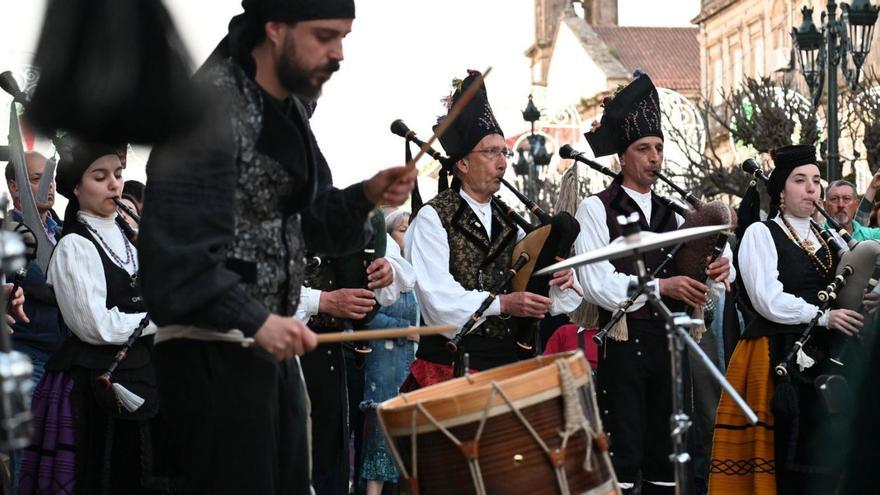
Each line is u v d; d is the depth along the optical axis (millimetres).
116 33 4492
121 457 7848
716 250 9000
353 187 6051
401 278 9000
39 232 8836
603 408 9023
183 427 5605
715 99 58469
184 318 5328
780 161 9461
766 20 52094
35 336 8820
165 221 5246
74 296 7773
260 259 5582
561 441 5719
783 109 25594
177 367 5586
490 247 8734
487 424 5625
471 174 8797
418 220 8781
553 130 45094
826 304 9055
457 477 5652
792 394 8984
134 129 4645
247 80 5582
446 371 8547
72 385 7875
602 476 5902
